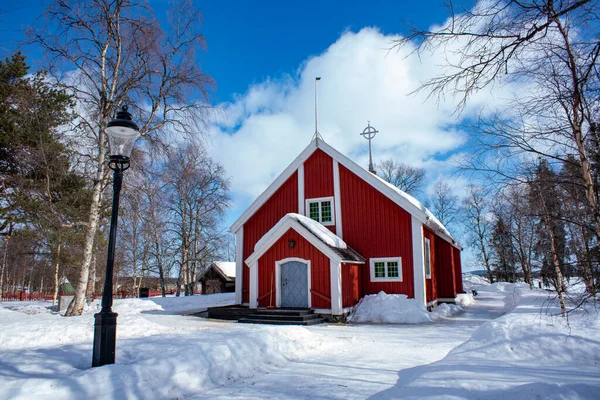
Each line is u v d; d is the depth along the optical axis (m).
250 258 18.69
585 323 8.42
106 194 19.77
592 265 6.59
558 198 9.49
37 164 16.47
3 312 15.15
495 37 5.06
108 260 6.47
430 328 14.58
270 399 5.84
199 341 7.84
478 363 6.69
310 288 17.41
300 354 9.18
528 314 10.14
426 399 4.51
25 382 4.95
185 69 16.28
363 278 19.44
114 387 5.38
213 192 33.56
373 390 6.17
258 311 17.52
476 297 32.78
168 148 16.72
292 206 21.56
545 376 5.50
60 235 20.47
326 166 21.23
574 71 6.34
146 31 15.48
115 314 6.33
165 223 30.86
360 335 12.67
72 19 14.52
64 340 9.55
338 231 20.34
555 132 7.81
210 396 6.03
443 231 22.58
